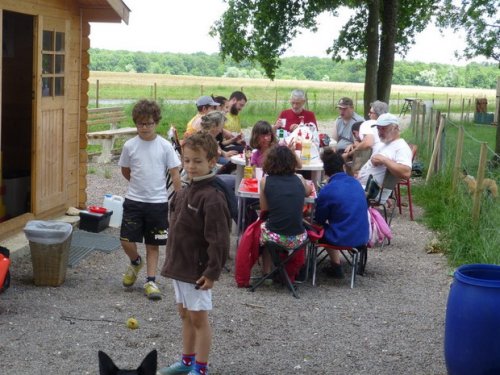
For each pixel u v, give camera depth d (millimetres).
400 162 9898
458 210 10219
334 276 7984
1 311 6273
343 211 7617
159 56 116500
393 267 8500
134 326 6047
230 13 22359
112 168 15078
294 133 9789
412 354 5836
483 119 32344
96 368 5242
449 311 4992
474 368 4836
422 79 107375
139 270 7141
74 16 9523
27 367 5203
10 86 10008
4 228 8078
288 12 22125
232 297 7102
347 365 5566
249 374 5312
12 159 10062
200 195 4660
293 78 112250
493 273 5137
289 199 7191
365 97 19734
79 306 6543
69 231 7078
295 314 6703
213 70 118062
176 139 11016
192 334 5008
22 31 9992
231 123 12133
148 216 6867
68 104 9469
